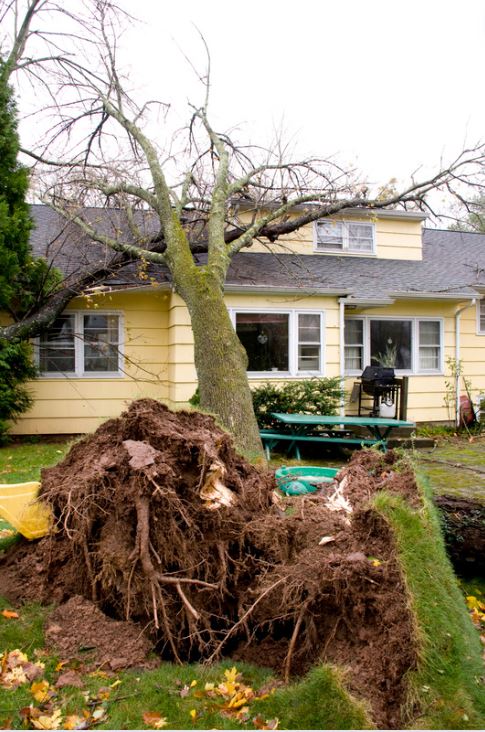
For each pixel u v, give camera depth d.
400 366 11.80
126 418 3.45
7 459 8.20
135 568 3.05
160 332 10.73
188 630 3.07
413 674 2.44
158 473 3.01
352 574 2.75
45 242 11.23
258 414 9.23
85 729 2.39
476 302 12.18
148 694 2.65
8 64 9.41
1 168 9.16
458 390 12.09
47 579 3.40
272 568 3.14
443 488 6.07
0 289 8.67
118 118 9.87
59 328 10.37
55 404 10.31
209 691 2.68
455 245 15.45
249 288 10.03
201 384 7.60
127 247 9.17
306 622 2.87
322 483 4.50
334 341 10.73
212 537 3.18
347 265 12.58
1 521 4.94
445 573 2.89
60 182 9.98
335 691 2.43
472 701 2.36
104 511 3.19
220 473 3.28
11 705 2.53
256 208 10.44
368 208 11.27
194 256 11.54
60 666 2.82
